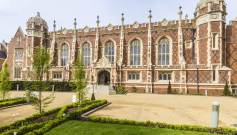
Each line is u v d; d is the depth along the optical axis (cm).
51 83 5528
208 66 4791
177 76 5084
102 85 5347
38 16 6912
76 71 2569
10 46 7150
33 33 6669
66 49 6569
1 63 8094
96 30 6141
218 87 4644
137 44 5734
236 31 4956
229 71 4616
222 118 1928
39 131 1291
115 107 2527
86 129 1412
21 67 6900
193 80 4925
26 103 2817
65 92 5016
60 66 6309
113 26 5969
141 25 5684
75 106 2353
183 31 5350
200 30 5066
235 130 1362
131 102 3058
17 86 5528
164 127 1483
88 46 6262
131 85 5412
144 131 1374
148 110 2334
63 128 1431
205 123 1697
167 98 3728
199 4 5197
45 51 1872
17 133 1241
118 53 5872
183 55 5278
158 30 5528
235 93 4734
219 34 4753
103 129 1414
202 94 4759
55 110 2023
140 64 5638
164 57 5491
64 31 6581
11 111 2212
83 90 2633
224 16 4884
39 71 1808
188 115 2058
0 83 2873
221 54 4734
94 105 2355
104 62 5603
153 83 5250
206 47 4884
